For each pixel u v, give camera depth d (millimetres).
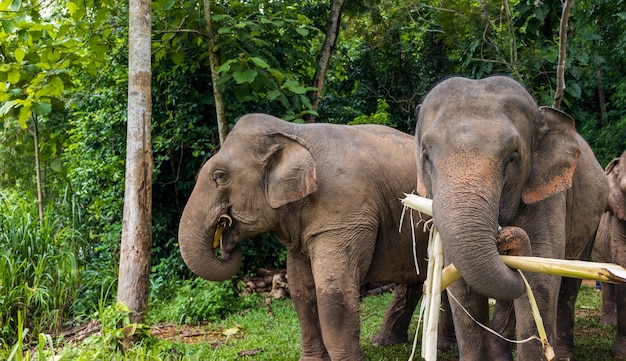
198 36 7531
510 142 3201
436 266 3105
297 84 6957
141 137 5328
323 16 9406
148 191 5336
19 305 6801
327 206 4613
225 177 4918
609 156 10375
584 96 11508
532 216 3664
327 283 4512
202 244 5047
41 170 11383
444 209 3021
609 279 2670
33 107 6629
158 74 8508
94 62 7438
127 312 5145
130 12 5410
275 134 4832
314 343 5129
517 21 8031
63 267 7340
